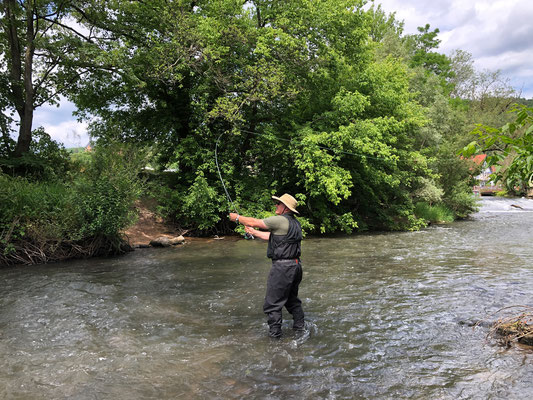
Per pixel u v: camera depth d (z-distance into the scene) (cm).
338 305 577
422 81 2738
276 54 1411
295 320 469
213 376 354
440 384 334
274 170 1638
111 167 1078
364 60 1664
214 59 1354
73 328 484
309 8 1421
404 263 919
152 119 1612
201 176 1401
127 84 1555
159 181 1551
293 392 323
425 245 1237
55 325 495
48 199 1011
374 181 1642
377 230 1716
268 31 1418
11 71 1505
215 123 1539
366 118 1593
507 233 1555
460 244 1249
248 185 1558
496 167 371
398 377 349
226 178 1489
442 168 2348
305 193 1648
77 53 1364
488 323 491
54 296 633
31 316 531
